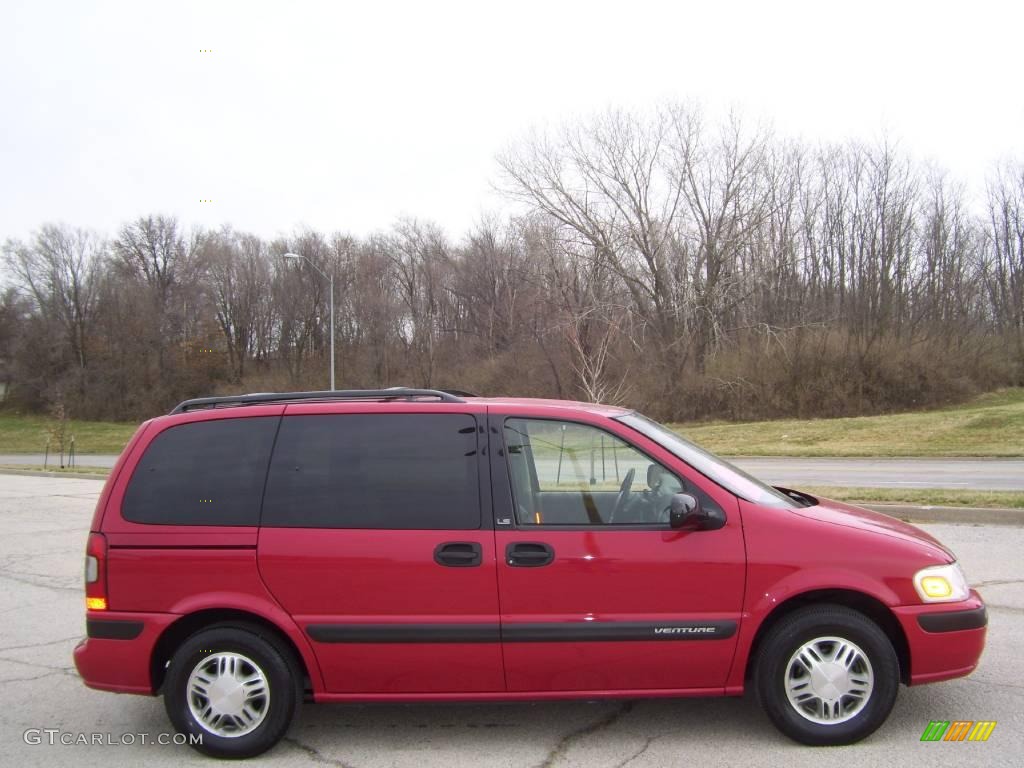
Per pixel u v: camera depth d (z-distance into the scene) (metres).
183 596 4.00
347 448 4.16
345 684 3.98
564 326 36.22
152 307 62.72
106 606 4.05
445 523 3.99
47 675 5.35
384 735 4.24
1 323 64.81
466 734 4.22
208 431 4.25
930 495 10.91
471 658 3.92
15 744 4.26
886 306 37.41
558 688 3.95
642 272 40.28
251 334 66.31
